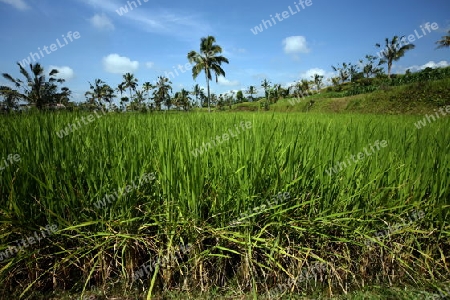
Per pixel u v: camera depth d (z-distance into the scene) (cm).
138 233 211
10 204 197
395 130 419
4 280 199
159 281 211
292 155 222
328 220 212
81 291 207
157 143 277
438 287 206
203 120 509
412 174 237
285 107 4488
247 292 208
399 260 215
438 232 226
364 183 233
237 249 219
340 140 297
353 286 215
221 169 233
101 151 246
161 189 223
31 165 213
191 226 204
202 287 204
